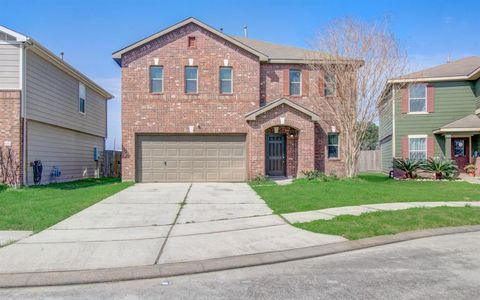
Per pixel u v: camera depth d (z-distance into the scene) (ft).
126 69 60.23
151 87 60.85
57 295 15.57
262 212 32.65
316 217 29.73
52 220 28.81
